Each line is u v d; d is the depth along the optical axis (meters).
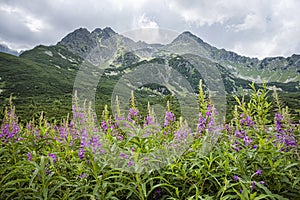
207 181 4.16
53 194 3.85
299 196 3.68
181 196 3.79
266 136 4.10
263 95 4.34
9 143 4.63
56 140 4.66
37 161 4.21
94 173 3.52
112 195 3.85
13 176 4.05
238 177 3.53
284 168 3.78
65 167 4.18
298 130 4.35
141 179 3.74
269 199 3.65
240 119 4.55
